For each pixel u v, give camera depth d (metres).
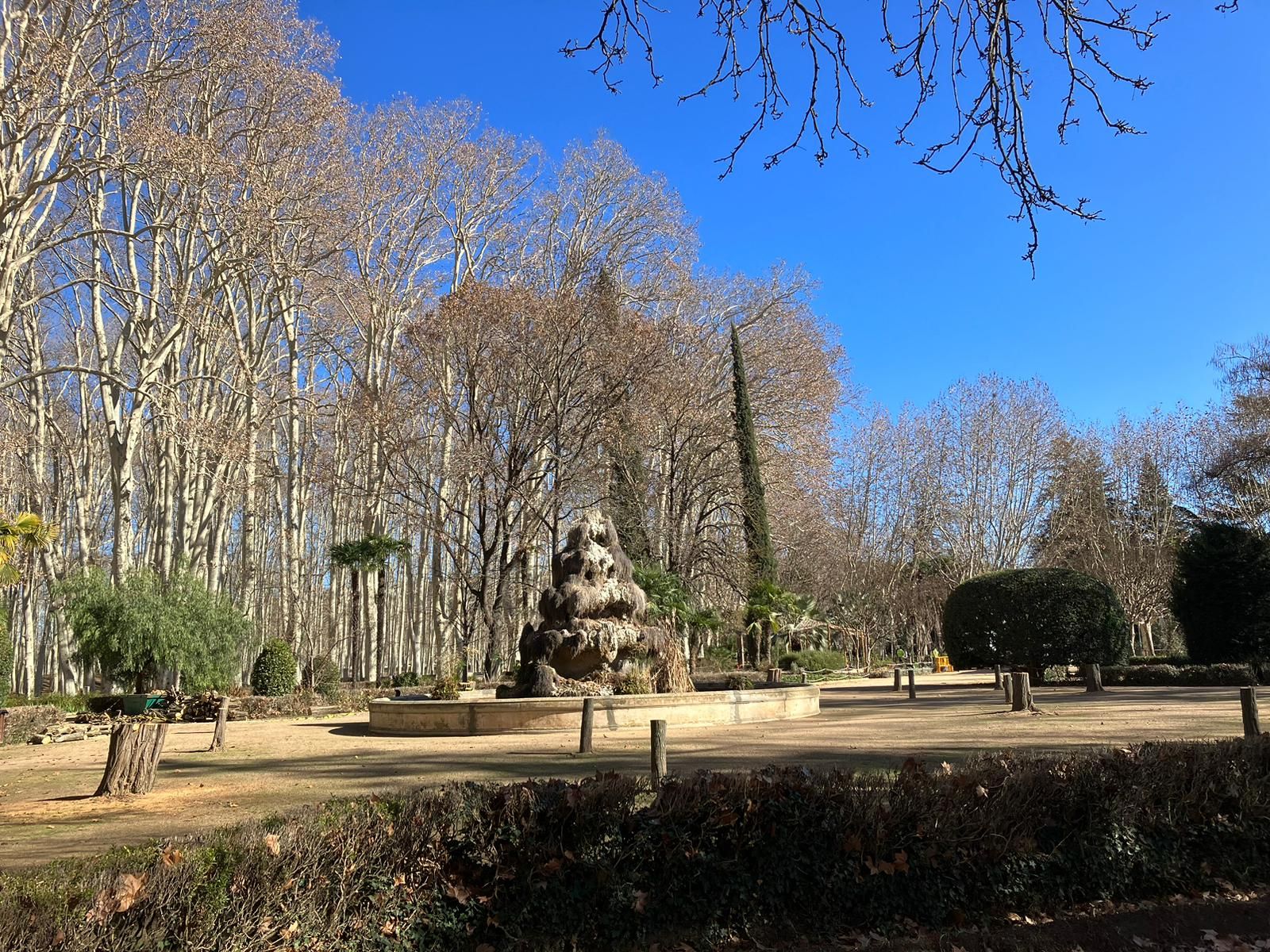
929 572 53.62
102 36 25.44
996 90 4.21
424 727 15.52
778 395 38.34
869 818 5.69
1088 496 45.12
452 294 30.86
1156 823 6.35
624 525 32.72
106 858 4.53
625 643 16.62
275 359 39.38
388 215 38.09
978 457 48.16
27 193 20.67
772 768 6.07
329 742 15.09
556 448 31.25
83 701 24.58
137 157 25.45
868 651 46.19
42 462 36.88
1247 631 24.72
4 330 21.97
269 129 26.30
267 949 4.36
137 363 36.56
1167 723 12.88
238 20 24.41
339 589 43.44
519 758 11.60
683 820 5.52
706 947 5.23
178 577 26.30
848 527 49.94
